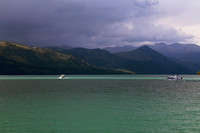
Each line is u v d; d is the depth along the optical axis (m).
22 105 57.00
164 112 48.91
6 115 45.09
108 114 46.66
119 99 69.50
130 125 38.19
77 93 87.00
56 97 73.44
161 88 113.88
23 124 38.53
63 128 36.28
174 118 43.22
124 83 161.88
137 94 84.06
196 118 43.22
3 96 75.94
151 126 37.62
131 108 53.38
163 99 69.75
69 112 48.50
